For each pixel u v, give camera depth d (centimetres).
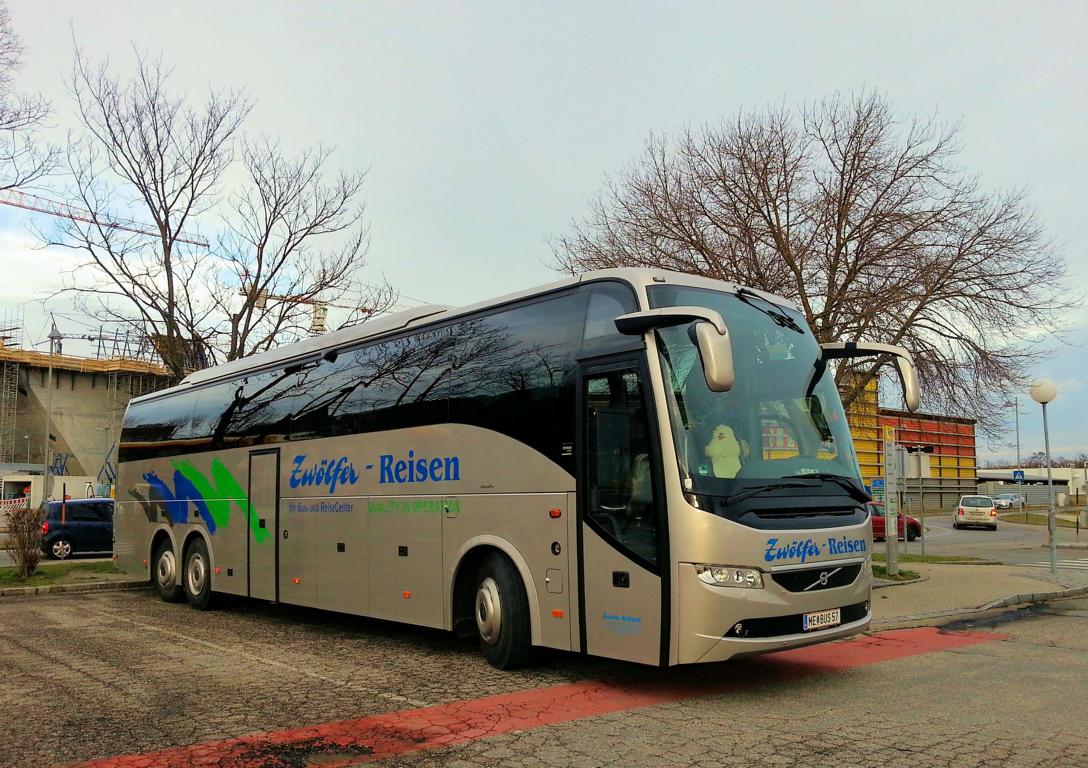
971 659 884
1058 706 666
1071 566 2005
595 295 752
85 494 6425
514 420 802
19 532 1752
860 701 683
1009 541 3394
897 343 1647
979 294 1623
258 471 1203
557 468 750
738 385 706
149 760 536
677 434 664
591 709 657
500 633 797
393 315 1019
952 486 5769
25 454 8438
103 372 8300
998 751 538
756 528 649
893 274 1658
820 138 1761
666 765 516
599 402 723
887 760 520
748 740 567
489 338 852
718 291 763
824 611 685
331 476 1052
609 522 698
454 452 866
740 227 1755
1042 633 1079
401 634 1071
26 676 805
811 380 770
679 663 637
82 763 532
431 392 911
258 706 677
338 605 1020
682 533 643
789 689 728
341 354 1077
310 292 2123
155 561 1498
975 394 1675
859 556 722
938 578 1636
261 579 1177
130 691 736
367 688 741
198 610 1340
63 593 1625
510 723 617
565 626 729
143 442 1575
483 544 817
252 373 1267
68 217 1872
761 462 690
